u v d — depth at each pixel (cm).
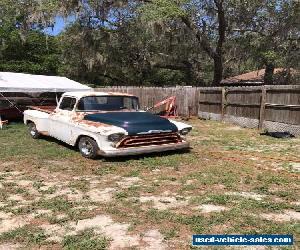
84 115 948
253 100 1537
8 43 3441
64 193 650
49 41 3572
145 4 2644
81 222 524
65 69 3425
